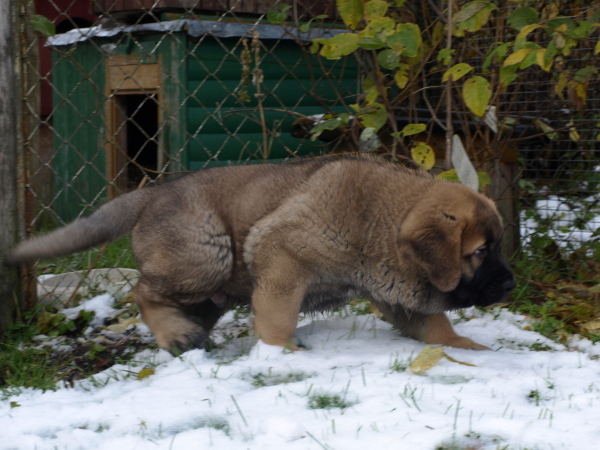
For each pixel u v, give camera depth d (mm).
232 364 2148
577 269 2854
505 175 2887
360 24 2693
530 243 2932
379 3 2516
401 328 2340
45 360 2277
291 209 2207
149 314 2262
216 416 1942
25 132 2434
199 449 1845
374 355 2215
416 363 2115
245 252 2238
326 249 2211
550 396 2016
